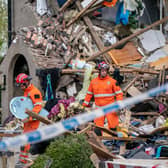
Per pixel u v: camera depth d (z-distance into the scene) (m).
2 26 65.25
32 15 37.59
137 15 39.00
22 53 34.34
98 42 36.47
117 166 12.18
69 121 5.62
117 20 39.03
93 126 18.02
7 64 36.97
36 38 33.88
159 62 35.50
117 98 24.02
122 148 18.09
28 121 19.11
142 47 37.56
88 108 28.06
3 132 18.25
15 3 40.53
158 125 28.61
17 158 17.91
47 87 31.44
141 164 11.77
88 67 31.83
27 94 19.64
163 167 11.03
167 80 32.84
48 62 33.06
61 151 12.38
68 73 32.09
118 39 38.88
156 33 38.59
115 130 22.94
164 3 42.00
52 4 37.38
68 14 37.03
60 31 35.31
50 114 25.25
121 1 38.66
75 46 35.28
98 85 24.31
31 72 33.06
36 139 5.29
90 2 36.66
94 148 13.77
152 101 31.66
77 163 12.34
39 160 12.70
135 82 33.12
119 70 31.86
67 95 32.62
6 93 37.34
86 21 37.00
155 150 16.19
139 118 31.62
